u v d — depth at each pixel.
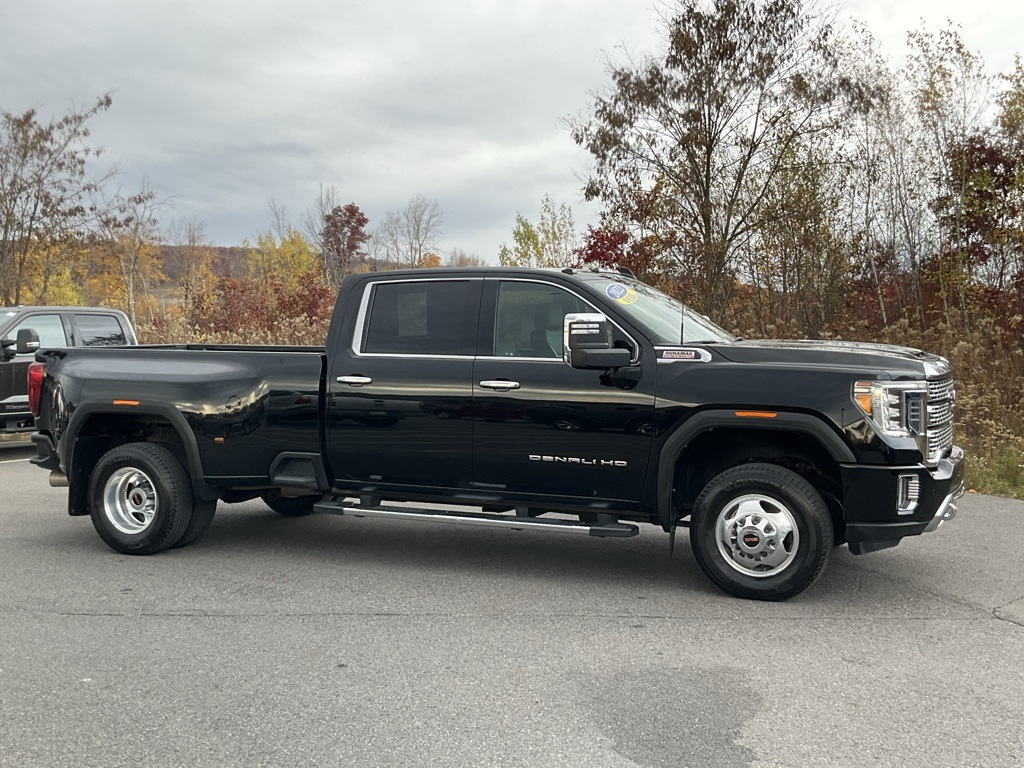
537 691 4.11
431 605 5.48
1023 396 12.95
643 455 5.64
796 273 19.61
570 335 5.45
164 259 64.00
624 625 5.07
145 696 4.09
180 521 6.73
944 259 19.09
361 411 6.29
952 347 14.55
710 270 19.02
